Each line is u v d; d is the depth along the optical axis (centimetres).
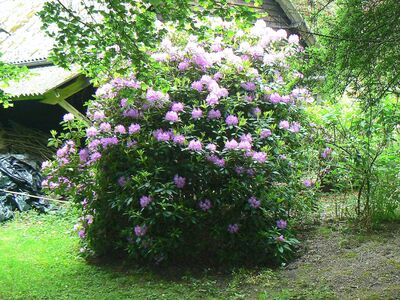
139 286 465
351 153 555
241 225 502
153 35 453
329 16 412
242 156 499
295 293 414
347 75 388
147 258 511
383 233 512
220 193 505
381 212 537
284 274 463
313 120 597
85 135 575
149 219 490
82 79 852
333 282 427
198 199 505
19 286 475
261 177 499
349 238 509
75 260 551
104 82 566
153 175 503
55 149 931
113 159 536
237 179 500
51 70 895
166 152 501
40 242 627
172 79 546
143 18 439
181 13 435
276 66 584
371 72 376
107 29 457
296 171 563
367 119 532
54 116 1002
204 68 557
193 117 514
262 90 551
